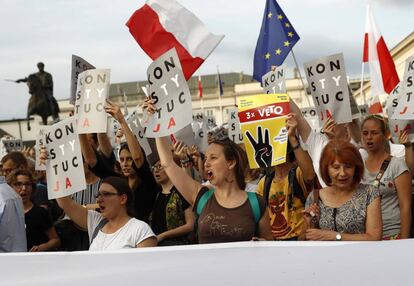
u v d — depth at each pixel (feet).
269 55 24.25
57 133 13.87
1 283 4.11
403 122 19.75
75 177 13.61
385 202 13.87
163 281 3.82
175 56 13.30
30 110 133.80
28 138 202.69
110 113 16.26
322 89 18.98
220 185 11.13
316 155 14.58
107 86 16.17
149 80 13.60
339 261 3.86
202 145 30.68
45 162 13.89
